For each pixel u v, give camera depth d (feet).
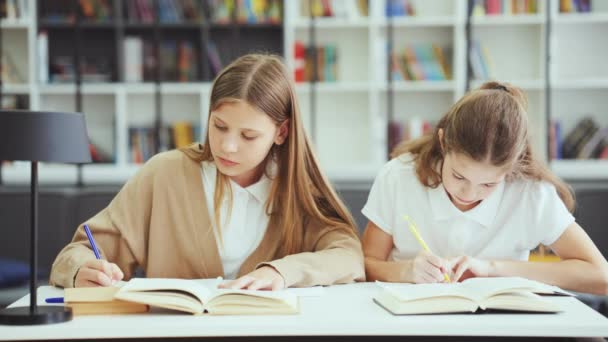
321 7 14.42
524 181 5.89
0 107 14.28
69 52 15.07
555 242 5.83
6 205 9.62
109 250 5.55
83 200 9.50
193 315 4.13
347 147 15.12
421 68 14.39
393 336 4.31
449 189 5.32
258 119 5.17
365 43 15.07
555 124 14.19
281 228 5.70
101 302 4.19
